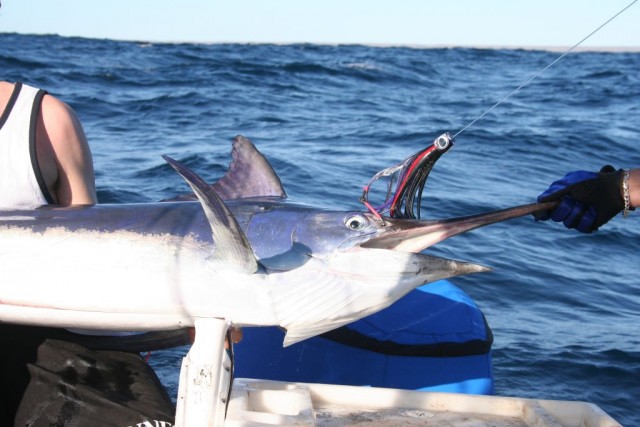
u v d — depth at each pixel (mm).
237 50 45219
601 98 23406
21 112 2449
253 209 2348
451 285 3404
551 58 58188
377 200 8414
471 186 9422
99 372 2404
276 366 3033
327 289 2174
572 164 11859
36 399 2355
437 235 2189
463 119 16906
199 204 2336
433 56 52156
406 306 3184
